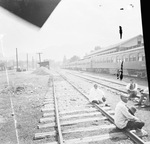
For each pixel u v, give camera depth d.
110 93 6.35
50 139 3.02
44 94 7.09
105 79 10.35
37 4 2.25
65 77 12.96
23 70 18.95
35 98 6.31
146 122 3.27
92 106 4.86
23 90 7.70
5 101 5.66
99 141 2.79
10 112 4.54
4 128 3.51
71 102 5.45
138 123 2.97
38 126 3.54
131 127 3.02
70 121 3.74
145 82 7.70
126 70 11.44
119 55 12.31
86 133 3.12
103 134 3.03
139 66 9.91
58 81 11.06
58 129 3.20
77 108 4.72
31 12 2.28
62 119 3.94
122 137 2.88
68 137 3.03
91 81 10.12
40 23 2.33
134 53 10.46
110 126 3.33
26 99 6.13
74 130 3.25
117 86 7.59
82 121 3.70
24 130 3.41
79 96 6.30
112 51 14.36
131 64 10.80
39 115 4.34
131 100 5.11
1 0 2.30
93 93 5.16
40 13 2.29
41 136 3.09
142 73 9.53
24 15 2.29
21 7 2.27
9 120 3.96
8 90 7.47
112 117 3.64
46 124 3.65
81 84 9.23
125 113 2.99
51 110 4.74
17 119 3.98
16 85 8.66
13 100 5.91
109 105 4.81
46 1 2.20
